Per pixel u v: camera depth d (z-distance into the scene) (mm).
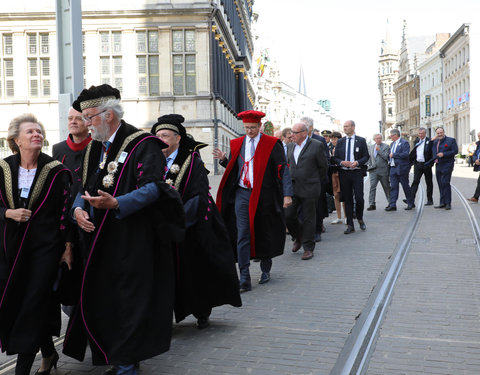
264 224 6277
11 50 28188
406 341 4441
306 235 7875
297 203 7984
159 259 3578
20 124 3678
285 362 4023
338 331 4711
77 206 3639
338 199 11523
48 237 3641
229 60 35625
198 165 4793
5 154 15391
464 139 60500
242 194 6309
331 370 3865
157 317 3479
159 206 3508
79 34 6836
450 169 13188
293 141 8055
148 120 28219
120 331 3355
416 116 86562
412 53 91250
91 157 3684
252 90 59031
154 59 28109
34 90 28312
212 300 4746
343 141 10000
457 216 11867
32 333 3518
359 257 7848
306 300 5711
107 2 27688
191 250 4672
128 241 3424
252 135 6336
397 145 13359
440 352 4191
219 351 4273
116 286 3393
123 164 3477
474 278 6484
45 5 27734
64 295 3723
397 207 14125
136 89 28141
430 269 6980
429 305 5430
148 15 27781
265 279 6555
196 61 28016
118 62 28125
